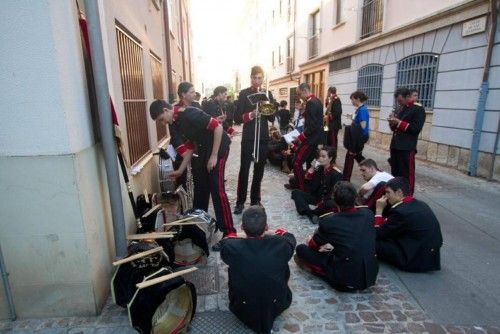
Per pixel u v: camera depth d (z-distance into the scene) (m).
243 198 4.54
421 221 2.94
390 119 4.74
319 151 4.41
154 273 2.29
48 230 2.31
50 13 2.02
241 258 2.22
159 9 6.76
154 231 3.16
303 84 4.88
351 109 11.68
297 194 4.43
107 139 2.58
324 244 2.87
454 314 2.46
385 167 7.42
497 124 5.72
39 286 2.41
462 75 6.47
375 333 2.28
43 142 2.17
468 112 6.35
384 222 3.17
